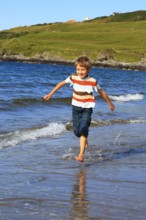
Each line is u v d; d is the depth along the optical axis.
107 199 6.17
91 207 5.78
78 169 8.17
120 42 151.00
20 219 5.19
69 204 5.88
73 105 8.95
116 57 122.88
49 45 140.75
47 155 9.38
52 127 13.49
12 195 6.18
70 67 103.62
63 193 6.41
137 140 12.12
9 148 9.87
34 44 138.38
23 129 12.62
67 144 10.88
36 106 19.19
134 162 9.09
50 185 6.84
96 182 7.18
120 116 18.02
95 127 14.52
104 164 8.76
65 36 164.88
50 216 5.36
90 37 161.25
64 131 13.09
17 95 23.70
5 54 129.75
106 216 5.43
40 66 97.81
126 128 14.63
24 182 6.95
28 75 51.91
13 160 8.66
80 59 8.76
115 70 105.25
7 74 51.03
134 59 122.62
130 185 7.05
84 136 8.95
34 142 10.87
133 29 177.25
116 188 6.81
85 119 8.84
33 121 14.50
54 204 5.85
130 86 41.28
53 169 8.07
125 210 5.70
